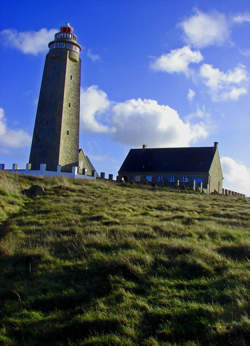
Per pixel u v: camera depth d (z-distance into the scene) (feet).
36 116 170.81
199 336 23.97
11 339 25.55
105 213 62.64
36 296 30.96
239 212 73.00
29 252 39.96
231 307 26.55
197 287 30.53
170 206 79.30
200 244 41.14
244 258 36.52
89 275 33.91
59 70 168.96
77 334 25.45
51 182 109.19
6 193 79.56
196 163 214.48
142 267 34.35
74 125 170.40
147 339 24.06
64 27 176.14
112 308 27.78
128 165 237.04
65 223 54.60
